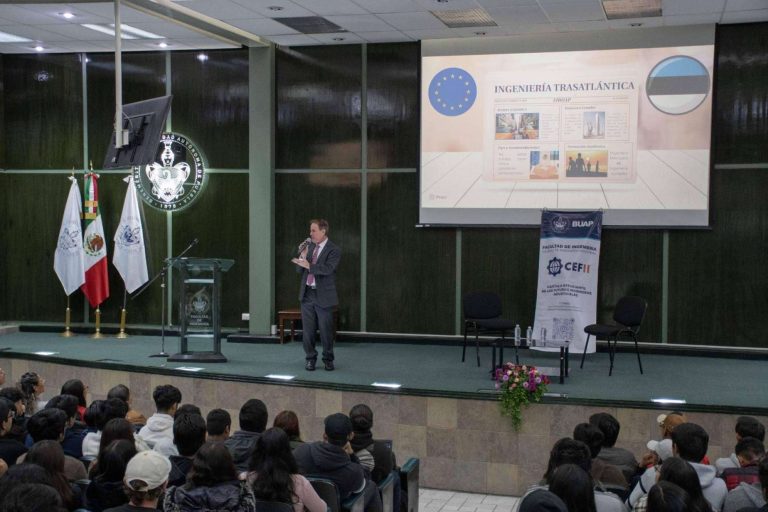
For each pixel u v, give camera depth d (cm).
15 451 500
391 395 880
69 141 1279
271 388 932
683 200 1080
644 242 1098
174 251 1251
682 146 1078
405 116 1171
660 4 962
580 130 1107
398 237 1178
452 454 861
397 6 970
